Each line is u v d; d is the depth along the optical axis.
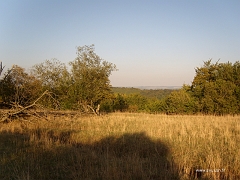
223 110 30.19
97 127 15.23
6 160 7.80
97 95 27.31
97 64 28.08
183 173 7.14
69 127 15.49
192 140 11.00
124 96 49.44
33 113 17.50
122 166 7.46
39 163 7.70
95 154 8.63
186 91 39.78
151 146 10.11
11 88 19.06
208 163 7.84
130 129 14.24
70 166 7.46
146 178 6.52
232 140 10.79
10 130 13.34
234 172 7.29
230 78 31.77
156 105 41.06
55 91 27.17
